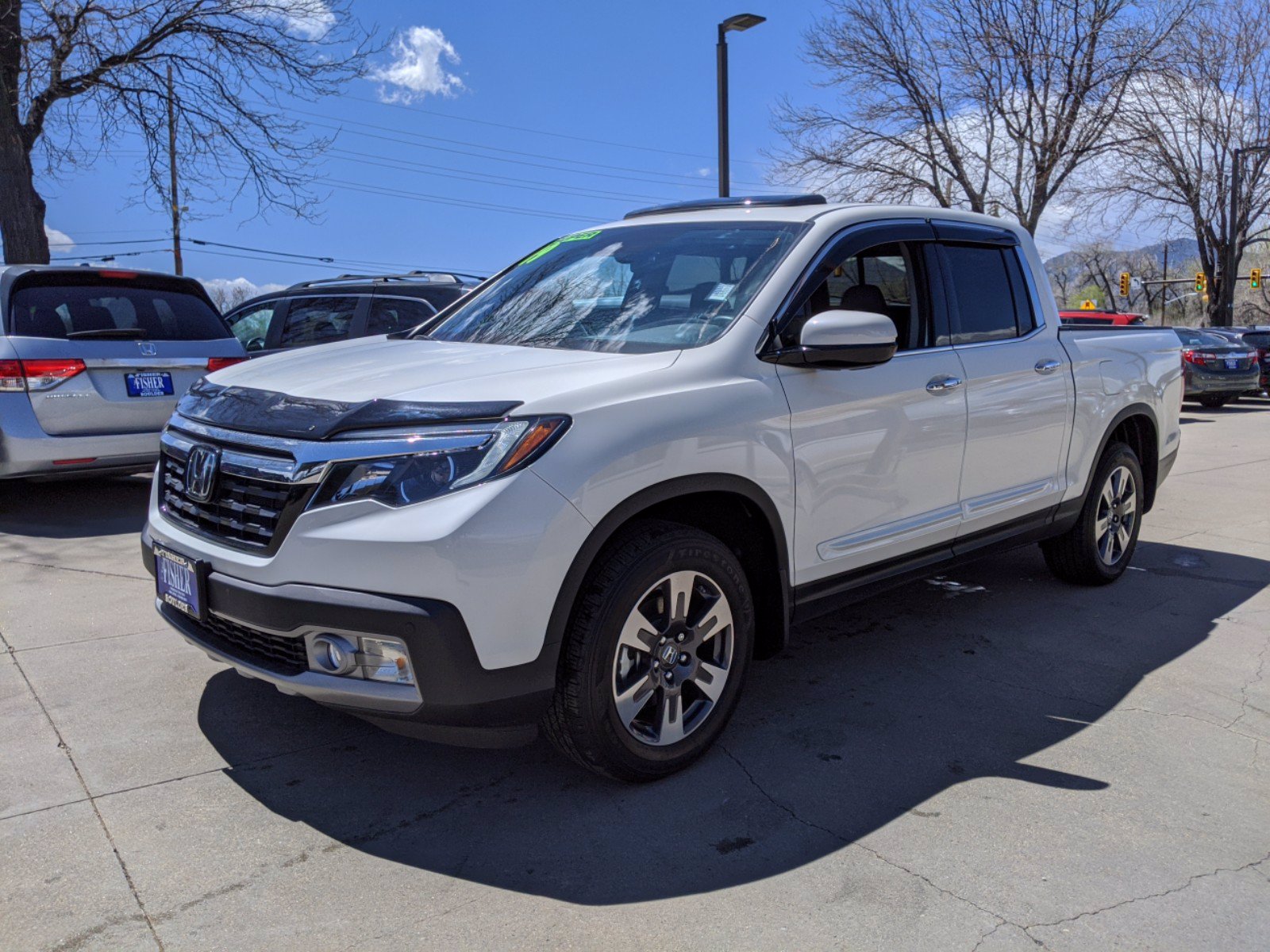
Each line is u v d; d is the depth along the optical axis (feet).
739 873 8.75
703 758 10.91
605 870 8.76
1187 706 12.62
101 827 9.33
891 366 12.45
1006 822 9.71
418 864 8.82
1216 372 58.29
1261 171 104.12
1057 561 17.53
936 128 83.92
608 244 13.66
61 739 11.12
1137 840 9.43
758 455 10.60
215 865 8.75
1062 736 11.68
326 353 12.14
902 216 13.52
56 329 21.18
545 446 8.99
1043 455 15.19
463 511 8.63
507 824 9.50
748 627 10.91
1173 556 20.38
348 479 8.91
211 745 11.04
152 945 7.68
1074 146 81.51
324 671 9.12
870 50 83.15
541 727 9.87
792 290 11.59
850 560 12.04
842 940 7.86
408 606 8.55
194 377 22.93
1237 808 10.09
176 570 10.23
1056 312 16.07
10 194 41.16
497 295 13.71
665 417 9.80
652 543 9.74
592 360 10.45
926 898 8.43
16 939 7.72
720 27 51.72
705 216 13.51
